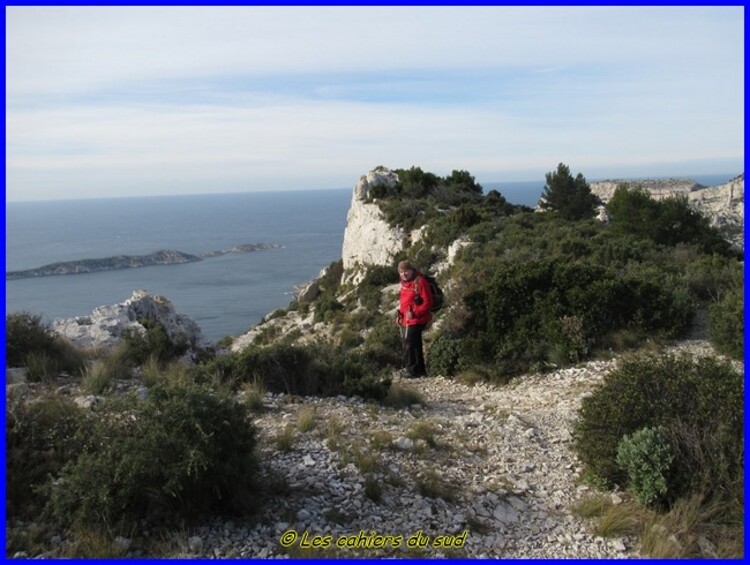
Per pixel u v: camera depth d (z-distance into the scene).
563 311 14.04
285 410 9.72
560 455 8.48
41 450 6.42
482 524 6.51
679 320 13.86
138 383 10.05
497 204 41.62
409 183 42.66
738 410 6.93
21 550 5.26
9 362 10.01
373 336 20.78
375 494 6.70
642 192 34.09
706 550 5.93
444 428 9.56
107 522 5.57
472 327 15.45
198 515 5.92
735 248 33.84
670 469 6.68
